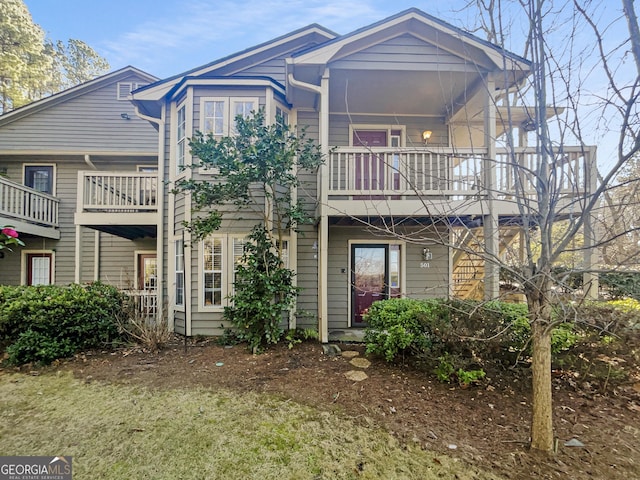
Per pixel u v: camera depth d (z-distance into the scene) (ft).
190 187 16.87
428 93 20.45
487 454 8.14
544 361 8.26
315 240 22.17
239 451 8.38
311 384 12.39
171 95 22.06
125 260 29.73
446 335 12.48
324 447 8.54
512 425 9.54
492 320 12.43
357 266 23.39
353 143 23.66
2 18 44.65
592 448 8.41
